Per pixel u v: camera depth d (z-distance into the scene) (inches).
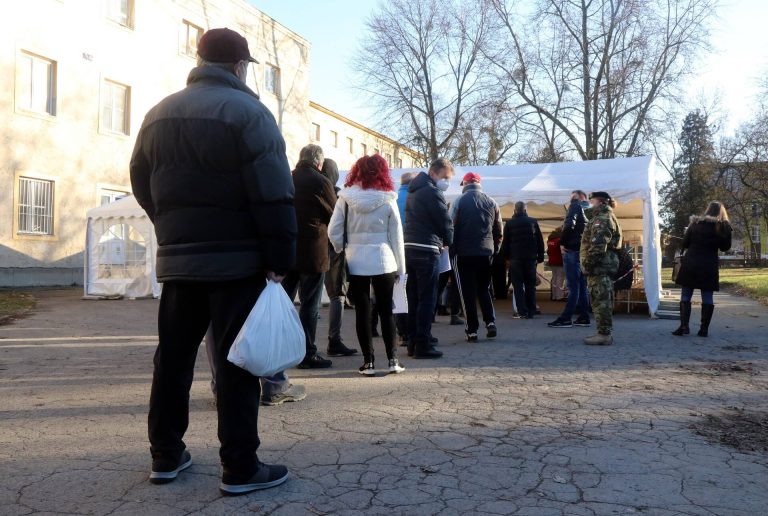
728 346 292.2
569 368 235.5
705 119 1831.9
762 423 162.1
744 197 1697.8
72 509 108.4
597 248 292.8
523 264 423.8
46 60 771.4
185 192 112.0
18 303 513.0
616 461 133.5
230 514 106.7
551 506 110.7
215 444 144.1
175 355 119.0
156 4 933.2
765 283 729.0
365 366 219.6
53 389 200.4
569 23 1149.1
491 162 1261.1
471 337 305.4
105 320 397.7
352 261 214.7
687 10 1100.5
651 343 302.2
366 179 215.3
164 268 114.4
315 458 134.6
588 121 1154.0
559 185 444.8
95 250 579.5
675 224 1897.1
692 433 153.3
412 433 152.6
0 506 109.4
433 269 254.2
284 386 180.1
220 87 115.6
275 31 1235.9
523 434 152.3
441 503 111.7
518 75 1202.6
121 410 174.2
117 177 866.1
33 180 756.6
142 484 119.9
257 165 110.2
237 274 111.7
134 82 893.2
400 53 1337.4
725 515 107.6
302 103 1334.9
